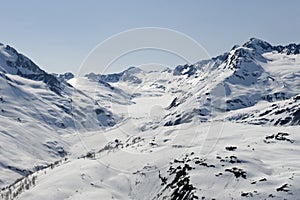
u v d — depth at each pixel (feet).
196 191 640.17
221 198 610.65
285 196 586.04
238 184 641.40
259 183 627.87
